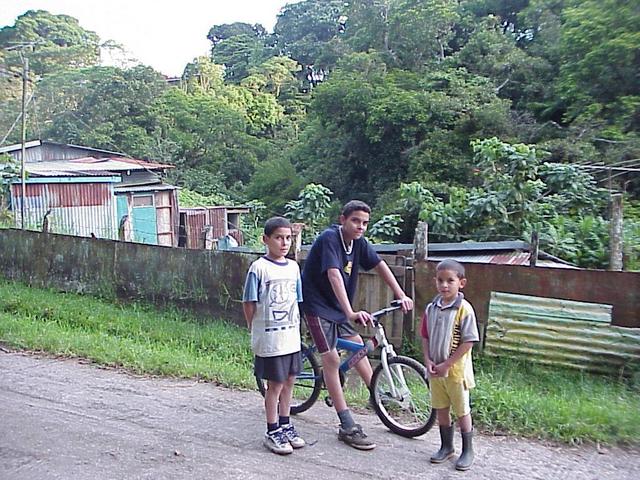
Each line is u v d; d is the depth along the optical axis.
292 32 59.22
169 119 39.38
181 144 38.03
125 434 4.68
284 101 51.19
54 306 9.36
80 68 43.47
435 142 25.42
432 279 7.68
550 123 25.02
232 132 40.41
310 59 55.75
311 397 5.15
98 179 21.06
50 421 4.93
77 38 54.25
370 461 4.24
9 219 17.89
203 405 5.38
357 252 4.75
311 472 4.05
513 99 28.91
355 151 29.94
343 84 29.06
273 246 4.43
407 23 33.09
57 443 4.49
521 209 12.40
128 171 23.98
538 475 4.08
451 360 4.09
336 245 4.58
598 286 6.95
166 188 24.09
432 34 32.97
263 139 42.66
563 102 25.94
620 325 6.89
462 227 12.79
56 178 19.97
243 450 4.40
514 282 7.28
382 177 28.64
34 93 37.78
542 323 6.93
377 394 4.88
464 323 4.13
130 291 9.98
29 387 5.80
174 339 8.16
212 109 40.44
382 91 28.30
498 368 7.05
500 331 7.11
